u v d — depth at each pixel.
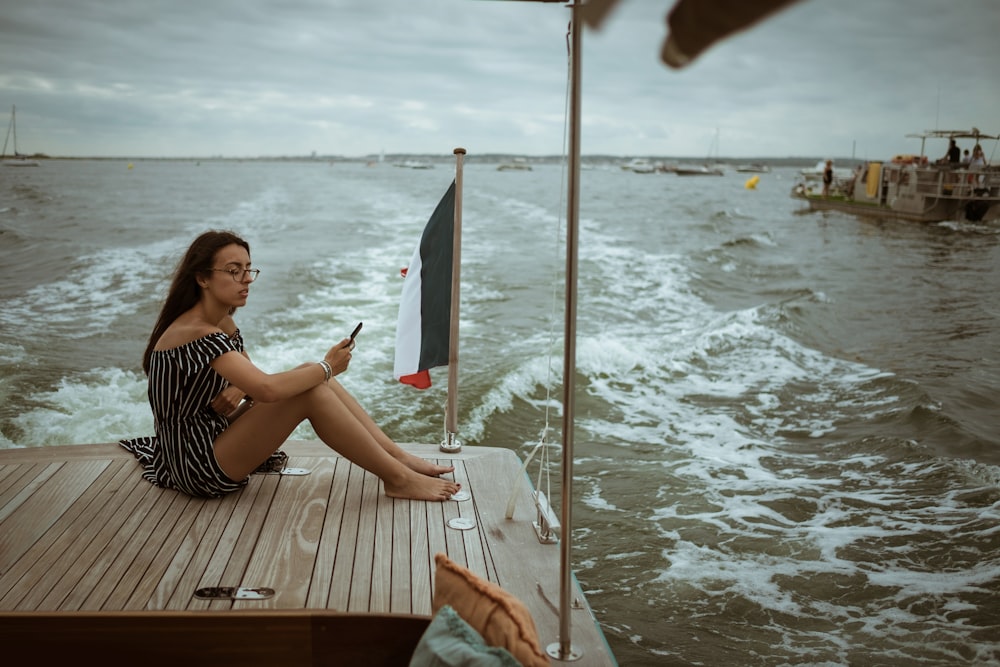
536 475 6.21
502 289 13.80
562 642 2.53
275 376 3.41
